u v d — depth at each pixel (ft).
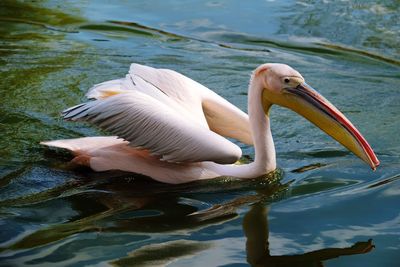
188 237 17.48
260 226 18.17
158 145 20.48
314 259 16.39
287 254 16.65
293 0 40.09
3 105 25.81
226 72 30.71
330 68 31.78
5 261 16.06
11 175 20.83
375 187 20.48
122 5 39.34
